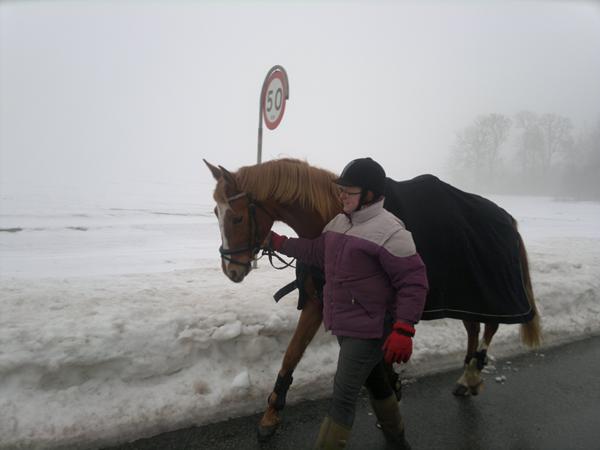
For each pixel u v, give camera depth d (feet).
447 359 12.81
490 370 12.23
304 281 9.11
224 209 8.69
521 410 10.13
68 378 8.92
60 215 45.62
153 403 9.12
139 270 22.70
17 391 8.47
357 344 6.94
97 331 9.51
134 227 40.24
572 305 16.39
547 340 14.48
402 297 6.59
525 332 11.13
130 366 9.36
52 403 8.52
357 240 6.91
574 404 10.46
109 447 8.14
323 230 8.63
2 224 37.65
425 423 9.45
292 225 9.63
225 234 8.74
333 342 12.07
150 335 9.78
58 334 9.21
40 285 13.58
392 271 6.72
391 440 8.19
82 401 8.75
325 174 9.52
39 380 8.68
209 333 10.39
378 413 7.91
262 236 9.09
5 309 10.71
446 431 9.17
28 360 8.59
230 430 8.87
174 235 37.11
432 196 9.69
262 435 8.52
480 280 9.55
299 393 10.44
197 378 9.90
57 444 8.03
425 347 12.78
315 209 9.20
